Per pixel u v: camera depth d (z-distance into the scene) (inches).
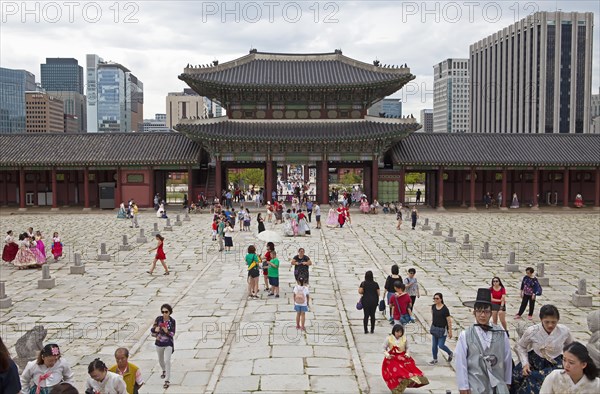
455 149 3420.3
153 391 711.7
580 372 430.3
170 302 1167.6
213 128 3358.8
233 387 716.0
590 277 1443.2
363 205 3161.9
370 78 3400.6
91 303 1170.0
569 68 7741.1
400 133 3245.6
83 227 2532.0
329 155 3373.5
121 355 597.0
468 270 1510.8
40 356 545.0
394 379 666.8
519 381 544.1
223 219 1841.8
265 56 3666.3
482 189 3631.9
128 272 1494.8
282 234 2229.3
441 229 2427.4
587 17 7662.4
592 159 3353.8
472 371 512.7
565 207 3403.1
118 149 3393.2
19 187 3464.6
